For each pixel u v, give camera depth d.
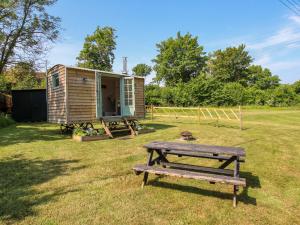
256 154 7.28
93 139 9.91
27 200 3.97
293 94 42.84
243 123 17.12
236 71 57.22
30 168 5.81
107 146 8.55
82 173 5.41
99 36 39.69
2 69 18.55
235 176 4.11
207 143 9.21
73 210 3.63
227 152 4.21
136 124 12.55
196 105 36.75
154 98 36.69
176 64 52.94
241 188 4.52
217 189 4.45
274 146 8.53
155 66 56.38
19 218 3.39
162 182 4.80
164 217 3.44
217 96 37.34
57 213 3.54
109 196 4.14
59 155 7.14
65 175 5.27
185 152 5.70
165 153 5.58
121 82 12.47
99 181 4.88
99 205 3.79
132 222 3.29
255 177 5.16
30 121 18.94
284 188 4.55
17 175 5.26
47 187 4.55
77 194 4.22
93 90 11.21
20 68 19.02
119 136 11.10
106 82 15.85
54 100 11.37
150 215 3.48
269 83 54.78
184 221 3.33
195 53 51.78
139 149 8.02
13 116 18.75
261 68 56.16
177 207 3.74
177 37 53.53
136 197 4.10
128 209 3.66
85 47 39.56
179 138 10.40
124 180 4.95
